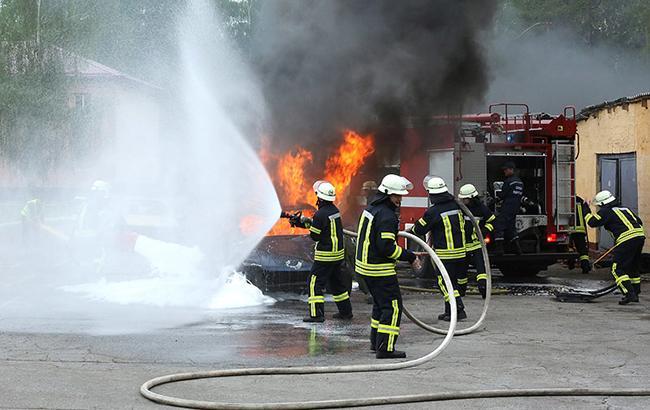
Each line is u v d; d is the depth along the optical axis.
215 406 5.72
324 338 8.78
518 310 11.25
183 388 6.41
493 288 13.88
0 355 7.64
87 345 8.18
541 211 15.37
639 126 17.69
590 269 16.55
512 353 8.09
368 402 5.96
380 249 7.72
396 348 8.38
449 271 10.31
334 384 6.65
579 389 6.37
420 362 7.36
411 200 15.81
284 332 9.14
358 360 7.65
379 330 7.75
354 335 8.98
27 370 6.98
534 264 15.53
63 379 6.64
